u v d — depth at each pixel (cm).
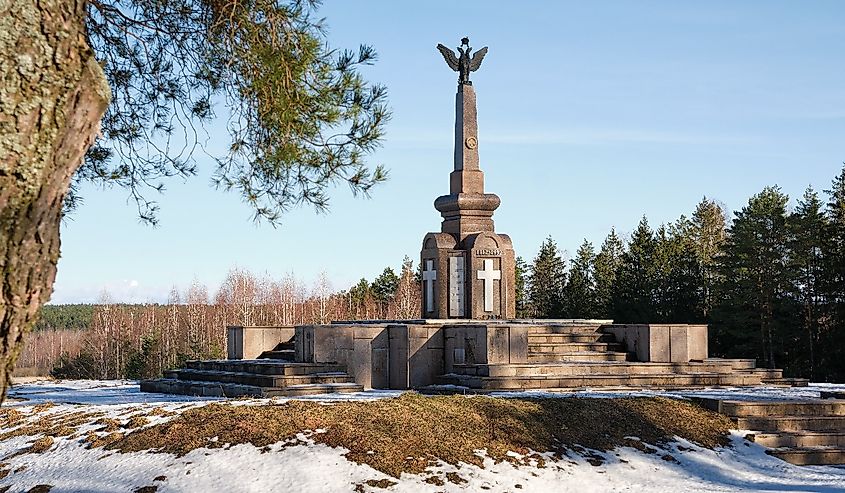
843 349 4572
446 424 1574
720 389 2305
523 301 8588
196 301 8456
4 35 350
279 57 978
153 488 1284
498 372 2197
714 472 1589
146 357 7025
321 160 1077
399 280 8625
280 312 8900
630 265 6650
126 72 1172
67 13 367
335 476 1320
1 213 356
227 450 1398
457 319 2608
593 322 2617
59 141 367
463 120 2761
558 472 1480
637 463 1577
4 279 363
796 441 1800
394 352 2372
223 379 2345
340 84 1048
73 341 10638
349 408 1594
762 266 5066
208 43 1057
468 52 2802
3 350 373
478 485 1365
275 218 1114
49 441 1541
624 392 2148
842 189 5631
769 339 4975
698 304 5894
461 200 2730
